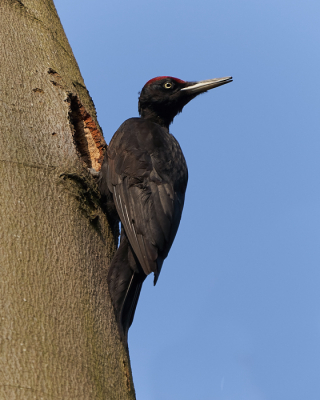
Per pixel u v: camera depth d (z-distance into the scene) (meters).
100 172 8.84
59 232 6.25
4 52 7.96
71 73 9.05
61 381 5.02
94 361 5.54
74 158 7.29
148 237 7.88
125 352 6.34
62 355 5.22
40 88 7.86
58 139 7.31
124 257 7.58
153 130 9.67
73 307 5.72
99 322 6.00
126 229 7.90
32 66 8.16
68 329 5.48
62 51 9.22
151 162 8.89
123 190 8.37
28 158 6.64
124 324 6.79
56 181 6.74
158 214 8.22
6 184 6.19
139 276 7.70
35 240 5.92
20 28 8.65
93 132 9.29
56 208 6.46
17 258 5.64
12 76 7.65
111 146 9.19
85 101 9.16
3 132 6.70
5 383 4.71
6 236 5.75
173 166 9.31
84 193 7.16
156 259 7.66
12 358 4.89
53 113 7.62
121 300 6.88
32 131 7.05
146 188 8.44
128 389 5.95
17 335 5.07
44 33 9.04
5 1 8.86
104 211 8.29
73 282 5.95
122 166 8.71
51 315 5.44
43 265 5.78
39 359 5.02
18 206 6.07
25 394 4.71
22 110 7.25
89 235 6.79
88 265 6.40
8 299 5.28
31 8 9.29
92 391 5.24
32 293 5.46
